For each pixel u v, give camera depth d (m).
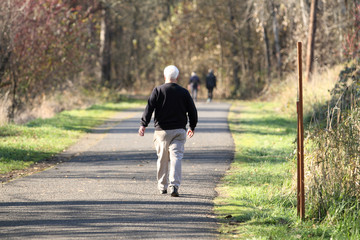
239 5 80.50
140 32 102.00
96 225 10.75
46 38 39.62
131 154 20.89
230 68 83.75
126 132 28.47
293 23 59.28
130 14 88.38
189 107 13.55
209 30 82.75
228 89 80.12
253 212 11.68
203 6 81.50
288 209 12.02
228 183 15.15
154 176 16.33
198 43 83.06
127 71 106.94
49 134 26.30
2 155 19.64
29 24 37.56
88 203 12.66
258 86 80.81
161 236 10.05
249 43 83.50
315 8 42.12
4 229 10.42
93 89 54.94
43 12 39.66
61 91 47.75
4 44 35.09
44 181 15.48
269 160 18.94
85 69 54.16
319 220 11.28
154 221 11.09
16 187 14.56
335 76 34.09
